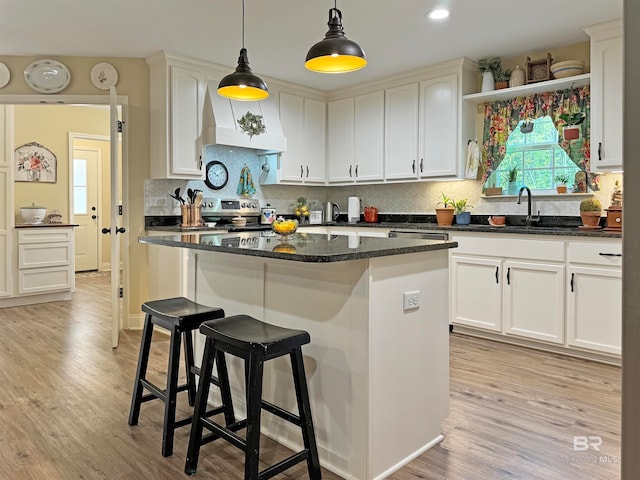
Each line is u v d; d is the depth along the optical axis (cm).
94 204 803
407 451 206
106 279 720
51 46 392
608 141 343
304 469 202
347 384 195
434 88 450
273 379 230
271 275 228
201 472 197
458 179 438
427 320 216
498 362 332
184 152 423
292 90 514
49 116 627
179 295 398
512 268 366
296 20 341
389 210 532
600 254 321
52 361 335
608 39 342
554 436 226
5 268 510
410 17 335
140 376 236
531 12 327
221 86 280
